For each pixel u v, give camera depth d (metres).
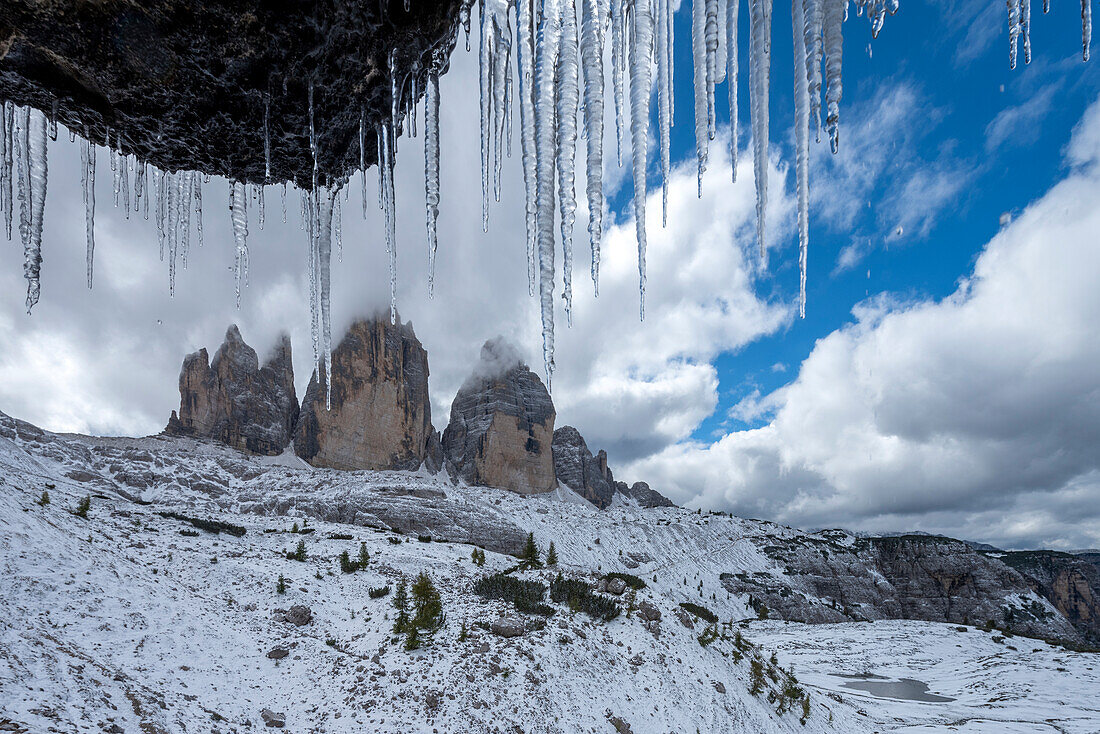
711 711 19.44
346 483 134.50
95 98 4.38
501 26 4.05
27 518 20.41
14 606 14.28
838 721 26.41
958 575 171.00
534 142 4.24
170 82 4.12
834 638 72.19
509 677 16.78
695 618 28.00
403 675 16.34
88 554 19.81
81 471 99.25
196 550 28.59
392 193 5.19
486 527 125.50
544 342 4.20
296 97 4.39
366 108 4.79
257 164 5.53
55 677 10.59
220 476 127.44
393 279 5.27
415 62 4.54
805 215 3.47
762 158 3.87
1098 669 46.75
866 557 183.38
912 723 31.09
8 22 3.59
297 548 38.00
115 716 10.20
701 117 4.02
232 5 3.58
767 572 160.50
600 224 4.18
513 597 23.52
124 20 3.65
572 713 16.36
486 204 4.70
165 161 5.42
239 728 12.65
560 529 148.88
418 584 21.33
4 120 5.27
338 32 3.95
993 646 66.56
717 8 3.75
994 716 34.22
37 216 5.47
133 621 16.33
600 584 27.53
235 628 18.78
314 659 17.62
